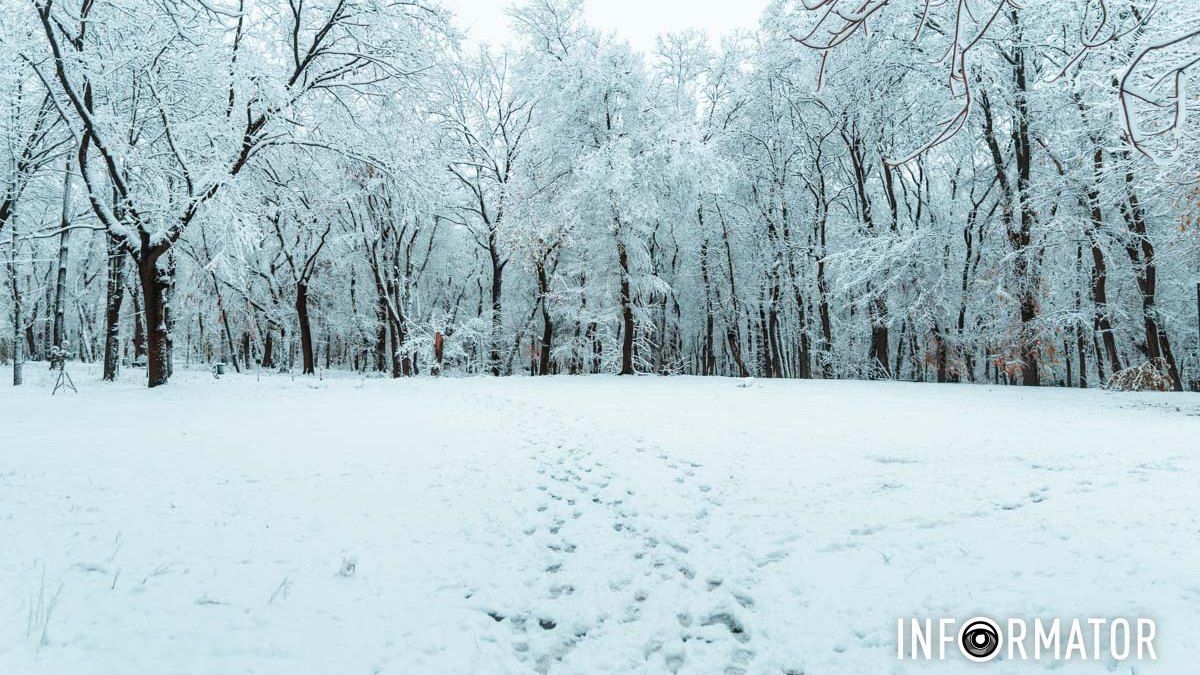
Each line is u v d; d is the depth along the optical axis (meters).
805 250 28.42
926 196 27.05
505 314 36.62
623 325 29.42
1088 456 7.71
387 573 4.57
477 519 5.84
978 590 4.10
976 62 18.28
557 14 27.38
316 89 18.42
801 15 23.47
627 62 23.38
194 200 15.45
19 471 6.78
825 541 5.13
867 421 10.76
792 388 17.38
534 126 29.70
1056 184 18.53
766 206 29.17
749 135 28.67
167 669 3.21
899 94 22.48
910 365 31.02
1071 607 3.76
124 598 3.90
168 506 5.73
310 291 35.81
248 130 16.97
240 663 3.31
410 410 12.78
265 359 37.53
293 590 4.20
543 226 24.94
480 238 32.75
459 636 3.74
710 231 32.00
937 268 23.31
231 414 11.73
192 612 3.79
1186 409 12.48
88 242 28.59
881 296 24.11
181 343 41.72
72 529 5.03
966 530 5.17
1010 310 20.17
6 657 3.16
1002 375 28.97
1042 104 18.89
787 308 34.44
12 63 14.71
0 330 33.31
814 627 3.82
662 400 14.12
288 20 18.41
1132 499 5.75
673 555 5.05
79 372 23.78
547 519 5.95
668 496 6.58
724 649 3.64
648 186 22.89
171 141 15.73
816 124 27.20
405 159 19.34
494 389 17.55
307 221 25.97
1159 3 11.89
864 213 25.86
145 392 15.79
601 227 24.25
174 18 14.34
